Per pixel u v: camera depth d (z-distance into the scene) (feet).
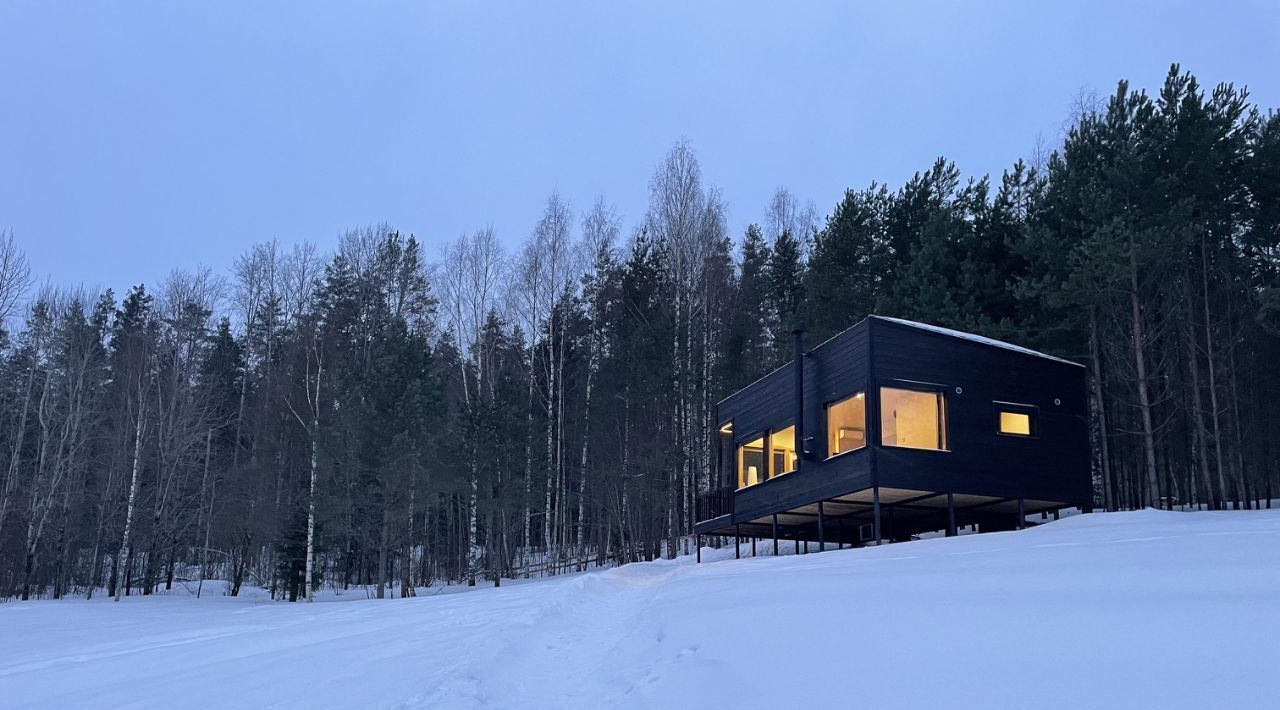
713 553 94.73
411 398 91.76
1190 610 15.49
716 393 107.34
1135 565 22.04
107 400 122.62
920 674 13.97
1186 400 88.33
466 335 127.95
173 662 29.86
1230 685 10.98
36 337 128.88
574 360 134.72
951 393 62.39
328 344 110.93
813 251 108.47
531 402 123.34
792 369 72.28
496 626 29.30
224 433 135.03
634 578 62.64
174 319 126.00
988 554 31.24
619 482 111.34
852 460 61.26
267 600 100.12
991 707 11.64
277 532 101.55
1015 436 63.72
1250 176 80.23
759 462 78.84
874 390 59.93
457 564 131.54
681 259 112.88
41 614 68.64
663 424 106.32
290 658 26.73
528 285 127.13
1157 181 75.66
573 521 141.28
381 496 95.20
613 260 133.80
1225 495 78.54
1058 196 83.76
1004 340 82.53
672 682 17.15
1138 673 12.10
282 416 107.55
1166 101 82.12
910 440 60.44
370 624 38.11
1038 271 82.69
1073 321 80.33
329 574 122.31
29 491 111.34
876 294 99.60
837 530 83.76
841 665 15.51
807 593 25.61
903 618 18.83
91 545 117.60
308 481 105.50
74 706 21.76
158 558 113.50
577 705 17.34
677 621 25.08
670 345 104.78
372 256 135.13
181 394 114.83
